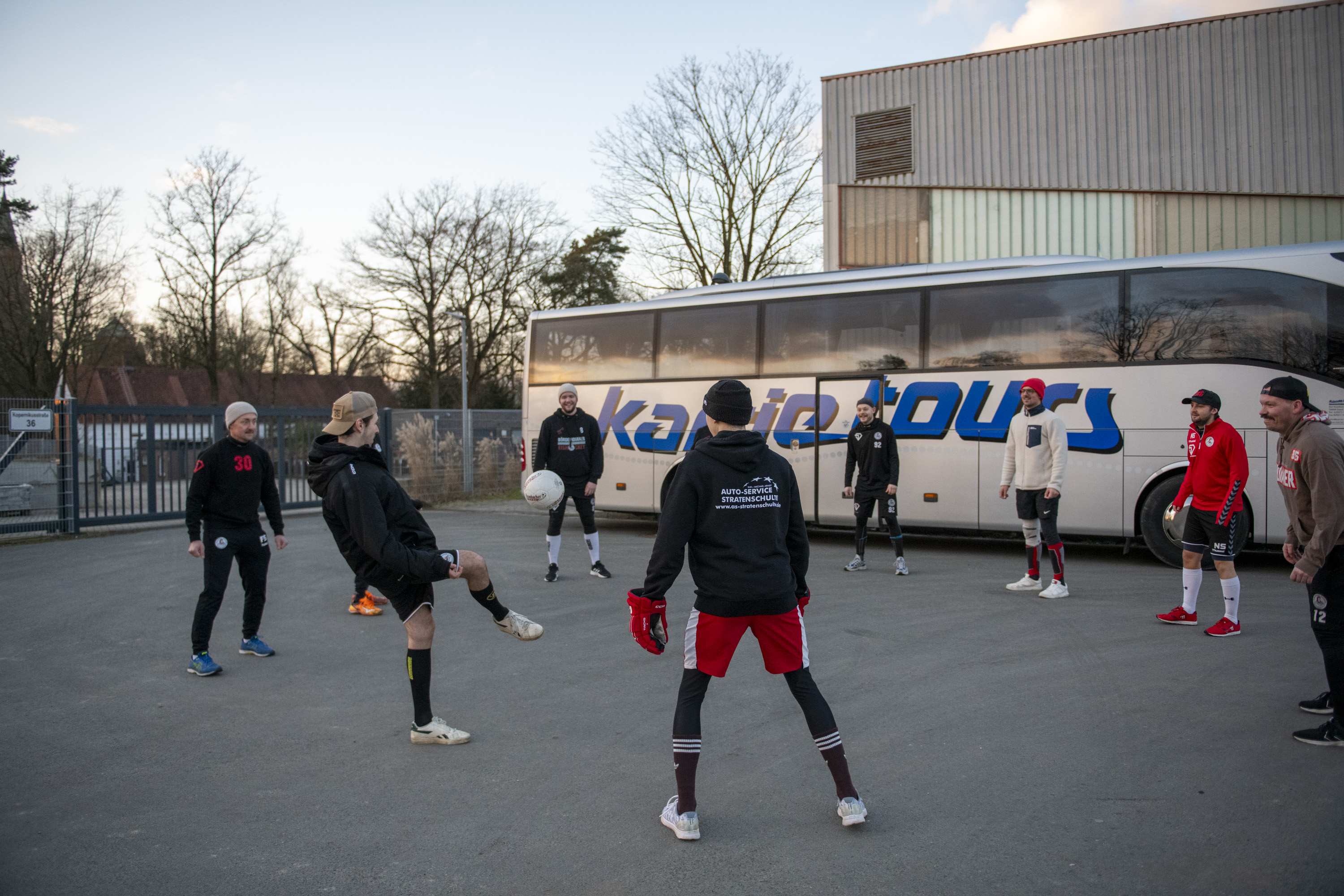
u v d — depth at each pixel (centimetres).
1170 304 972
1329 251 912
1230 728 456
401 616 466
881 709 504
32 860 336
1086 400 1005
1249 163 1695
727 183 2892
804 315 1198
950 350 1092
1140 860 320
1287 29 1669
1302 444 429
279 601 862
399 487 460
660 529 352
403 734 478
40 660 644
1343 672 420
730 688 549
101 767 435
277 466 1702
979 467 1069
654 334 1323
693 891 305
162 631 735
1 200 3434
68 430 1380
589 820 365
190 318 4122
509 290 4562
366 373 5078
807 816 364
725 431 360
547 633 707
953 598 812
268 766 433
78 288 3550
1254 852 324
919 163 1984
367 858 335
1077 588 852
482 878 318
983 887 304
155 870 327
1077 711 490
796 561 365
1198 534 674
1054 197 1856
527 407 1433
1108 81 1809
